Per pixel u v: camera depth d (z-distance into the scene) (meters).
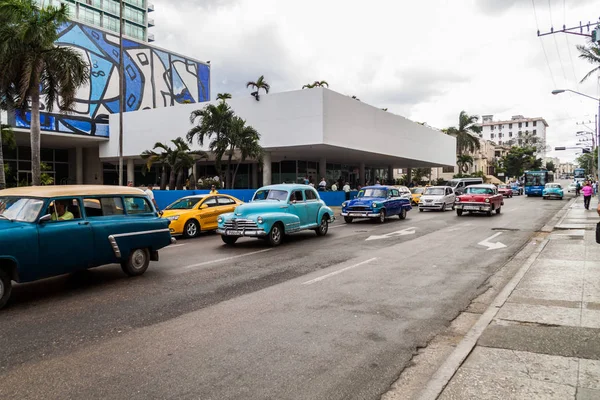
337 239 14.20
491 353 4.50
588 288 7.16
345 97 29.95
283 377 4.13
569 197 48.25
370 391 3.88
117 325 5.67
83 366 4.38
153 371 4.26
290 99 28.30
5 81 19.66
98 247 7.71
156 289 7.59
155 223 8.85
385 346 4.94
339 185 44.09
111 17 74.19
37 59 19.17
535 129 158.38
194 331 5.41
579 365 4.17
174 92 50.03
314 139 27.42
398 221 20.88
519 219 21.23
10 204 7.24
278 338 5.16
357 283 7.98
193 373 4.21
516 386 3.75
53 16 19.55
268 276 8.62
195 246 12.95
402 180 55.44
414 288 7.62
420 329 5.53
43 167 34.50
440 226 18.20
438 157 51.09
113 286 7.81
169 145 33.84
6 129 24.83
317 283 7.99
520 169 93.50
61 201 7.35
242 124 27.23
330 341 5.07
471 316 6.10
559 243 12.17
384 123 36.34
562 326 5.31
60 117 33.78
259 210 12.92
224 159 37.38
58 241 7.06
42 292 7.40
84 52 40.00
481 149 94.31
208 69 55.59
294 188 13.94
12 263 6.58
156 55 47.84
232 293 7.30
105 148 37.69
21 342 5.07
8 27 19.08
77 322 5.80
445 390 3.70
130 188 8.80
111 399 3.70
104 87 41.53
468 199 23.48
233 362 4.47
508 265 9.73
